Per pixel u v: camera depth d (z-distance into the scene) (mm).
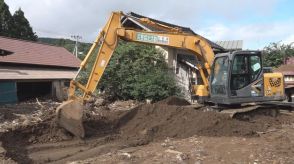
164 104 14812
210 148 10445
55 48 38906
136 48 22906
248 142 11266
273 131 13273
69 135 12234
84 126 12812
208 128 12703
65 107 12055
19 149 10906
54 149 11070
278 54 40719
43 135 12094
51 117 13414
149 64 22984
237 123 13266
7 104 24969
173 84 22688
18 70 29828
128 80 22469
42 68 33344
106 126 13508
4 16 51594
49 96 31219
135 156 9617
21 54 32688
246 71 14680
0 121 16547
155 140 12062
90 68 20609
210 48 15211
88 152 10562
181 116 13508
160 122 13242
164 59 23406
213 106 15289
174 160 9117
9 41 34094
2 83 26312
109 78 22688
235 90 14500
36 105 23609
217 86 14797
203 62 15305
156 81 22188
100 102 19828
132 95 22625
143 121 13547
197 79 23578
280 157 9445
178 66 24031
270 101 14938
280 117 15547
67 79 33062
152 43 14367
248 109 14539
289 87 19281
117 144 11398
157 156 9562
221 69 14719
